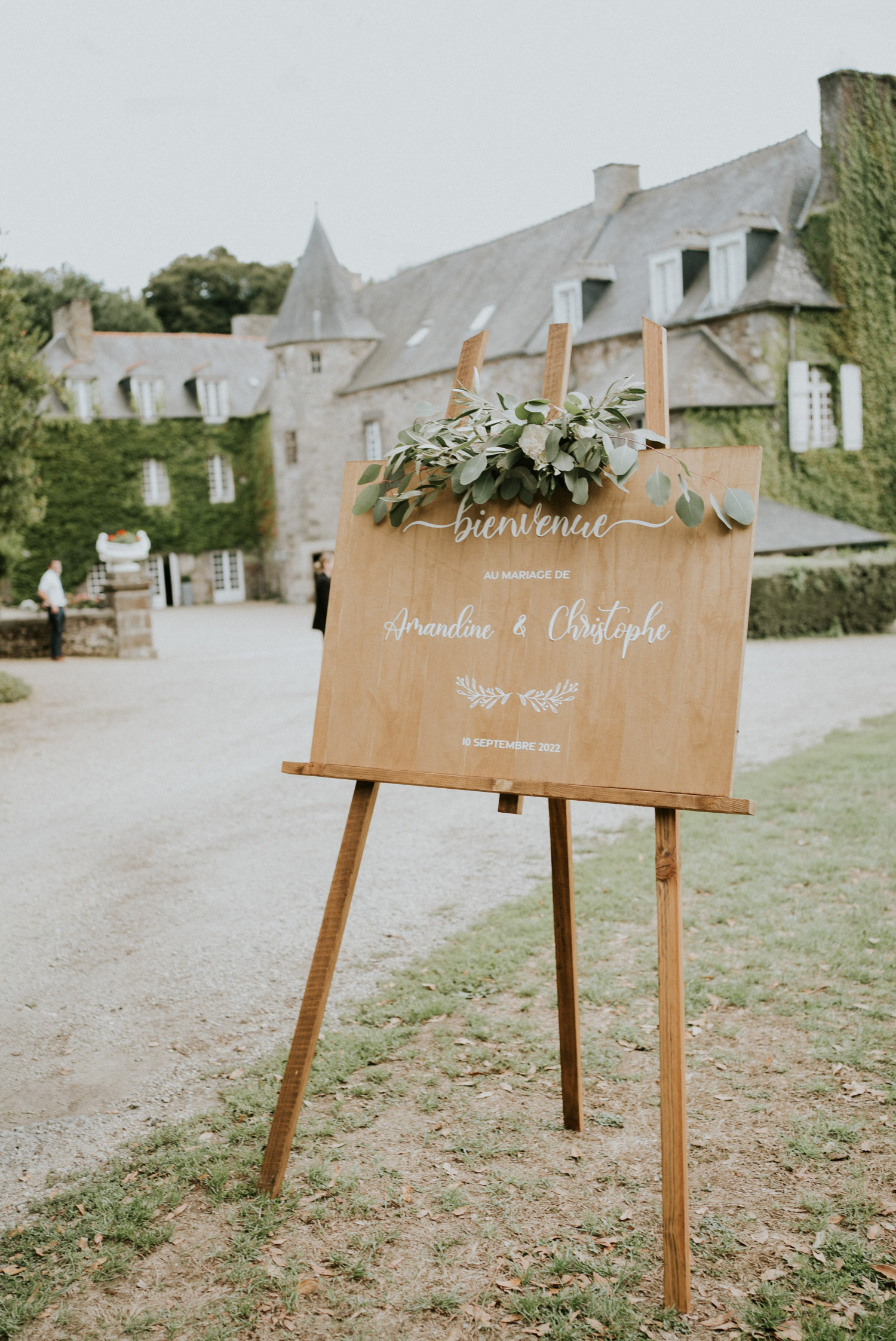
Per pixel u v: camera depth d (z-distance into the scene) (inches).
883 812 235.3
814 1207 97.3
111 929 190.2
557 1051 131.4
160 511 1418.6
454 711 99.1
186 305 2005.4
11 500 502.3
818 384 882.8
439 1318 85.9
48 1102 126.0
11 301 497.0
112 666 634.2
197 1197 103.7
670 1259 85.2
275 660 642.2
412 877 211.3
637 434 94.0
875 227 885.2
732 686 87.8
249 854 236.2
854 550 850.8
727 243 879.7
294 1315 86.7
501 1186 103.4
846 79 861.2
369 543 107.7
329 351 1316.4
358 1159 109.2
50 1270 93.0
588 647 94.3
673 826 88.7
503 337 1081.4
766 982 147.3
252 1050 137.5
